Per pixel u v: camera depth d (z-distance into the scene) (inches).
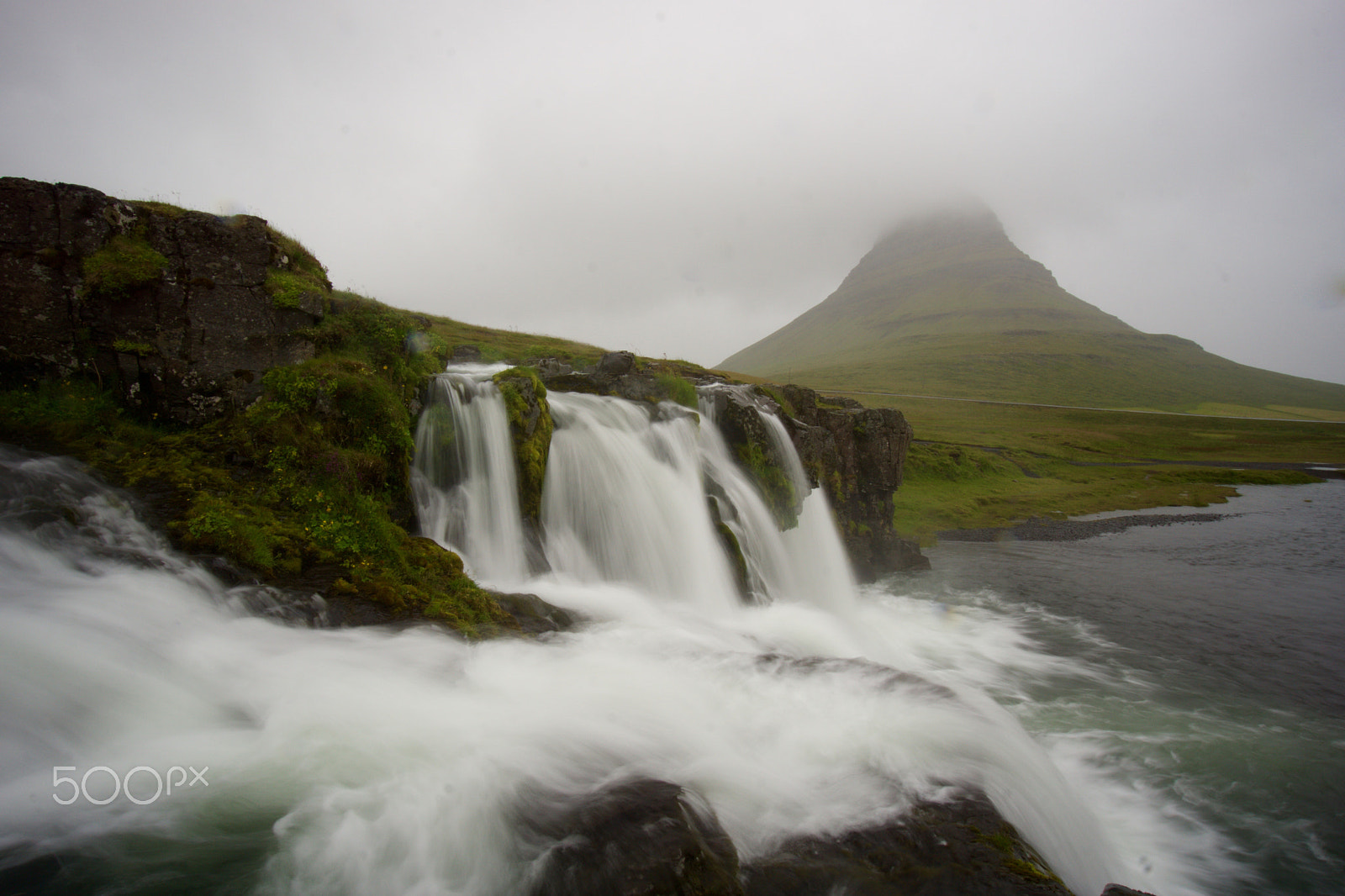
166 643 296.5
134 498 378.9
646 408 737.6
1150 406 6875.0
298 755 260.5
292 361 493.0
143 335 455.5
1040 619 906.7
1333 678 674.2
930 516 1914.4
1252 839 390.0
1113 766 478.9
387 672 324.5
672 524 659.4
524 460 572.1
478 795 250.8
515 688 337.1
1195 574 1219.9
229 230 494.6
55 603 290.2
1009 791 310.0
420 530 511.2
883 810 279.3
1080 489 2645.2
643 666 384.2
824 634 624.4
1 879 195.5
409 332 602.2
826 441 1095.6
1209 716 569.9
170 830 221.0
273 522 399.5
